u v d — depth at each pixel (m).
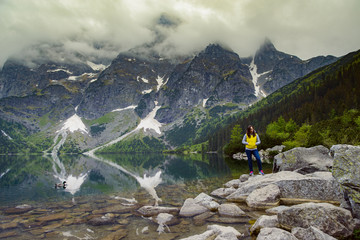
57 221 11.16
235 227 9.21
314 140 44.94
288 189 12.21
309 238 6.43
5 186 26.16
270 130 98.00
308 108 117.75
